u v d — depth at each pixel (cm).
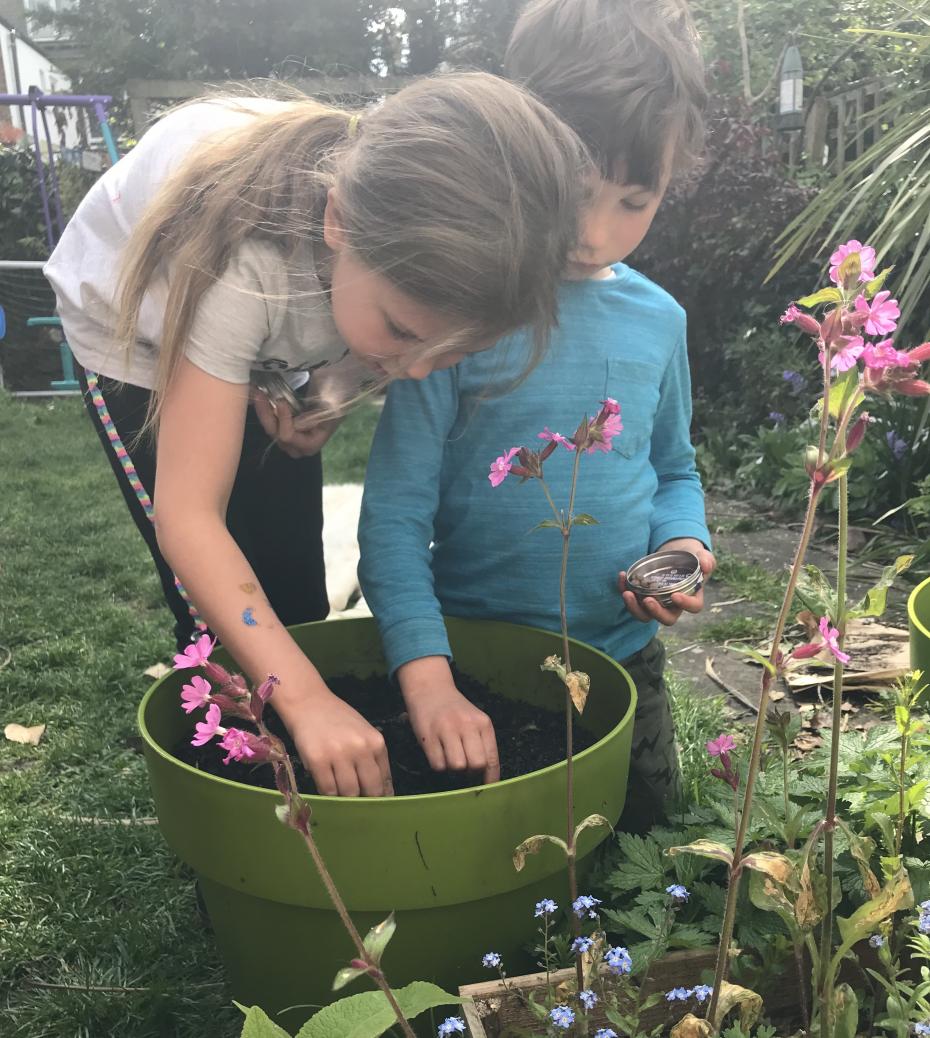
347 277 116
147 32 1541
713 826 144
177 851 124
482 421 156
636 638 170
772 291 495
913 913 113
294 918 116
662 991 119
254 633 122
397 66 1327
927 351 84
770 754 178
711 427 493
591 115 136
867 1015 117
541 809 115
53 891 170
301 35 1356
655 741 169
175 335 126
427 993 93
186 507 126
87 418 647
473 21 970
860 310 82
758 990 119
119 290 141
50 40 2231
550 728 149
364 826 108
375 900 111
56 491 455
